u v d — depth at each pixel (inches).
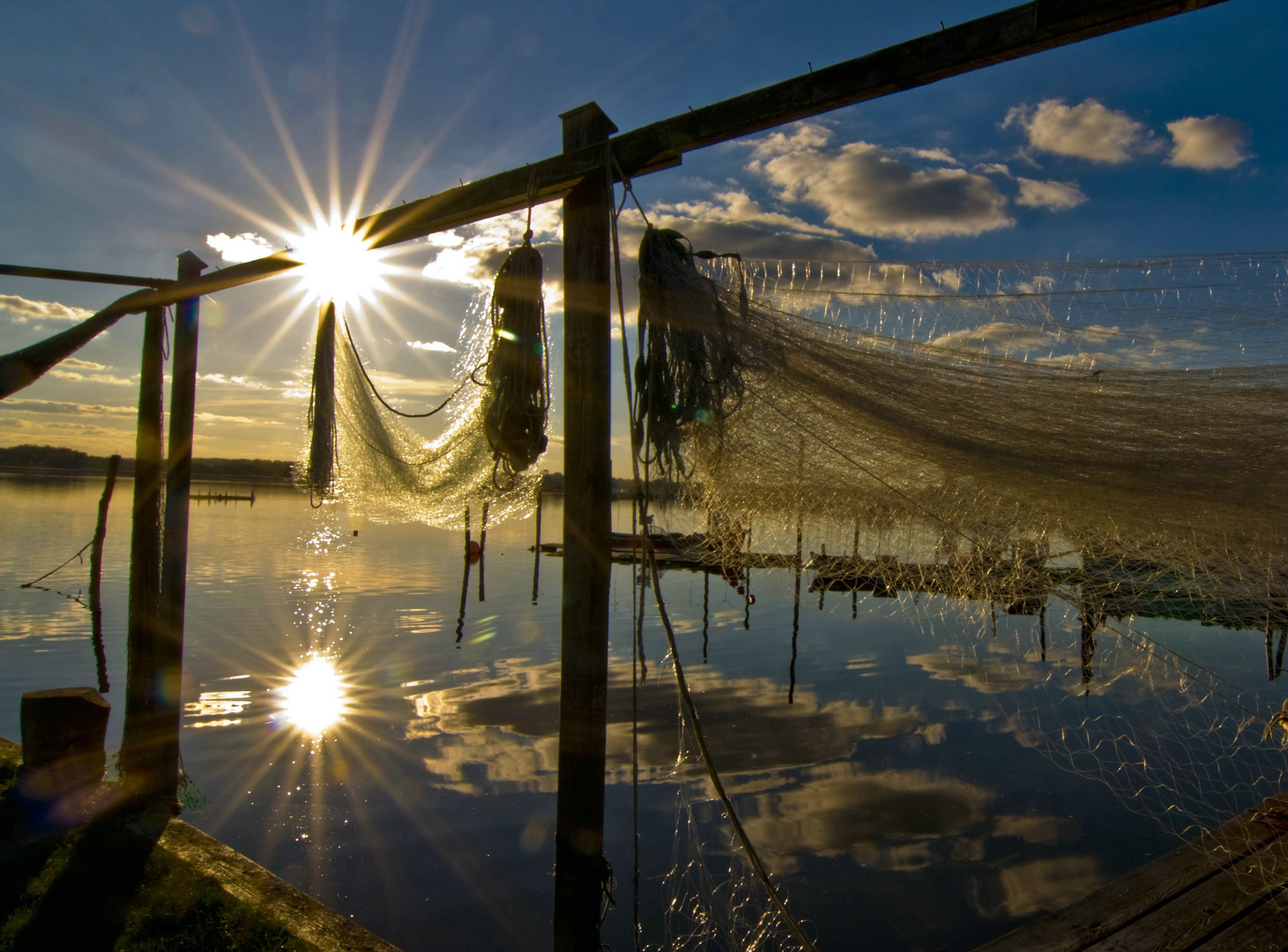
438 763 336.8
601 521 116.0
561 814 117.3
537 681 497.0
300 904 155.6
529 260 121.3
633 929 208.7
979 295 101.0
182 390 205.0
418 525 2103.8
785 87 95.9
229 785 306.3
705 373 108.0
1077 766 331.9
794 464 115.0
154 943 142.9
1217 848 172.9
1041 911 222.5
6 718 382.3
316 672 507.8
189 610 722.2
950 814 288.5
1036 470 104.2
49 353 143.7
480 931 209.8
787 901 225.5
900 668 545.3
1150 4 73.9
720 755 355.6
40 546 1137.4
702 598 916.6
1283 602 103.7
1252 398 92.4
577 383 116.4
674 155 107.6
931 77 88.0
